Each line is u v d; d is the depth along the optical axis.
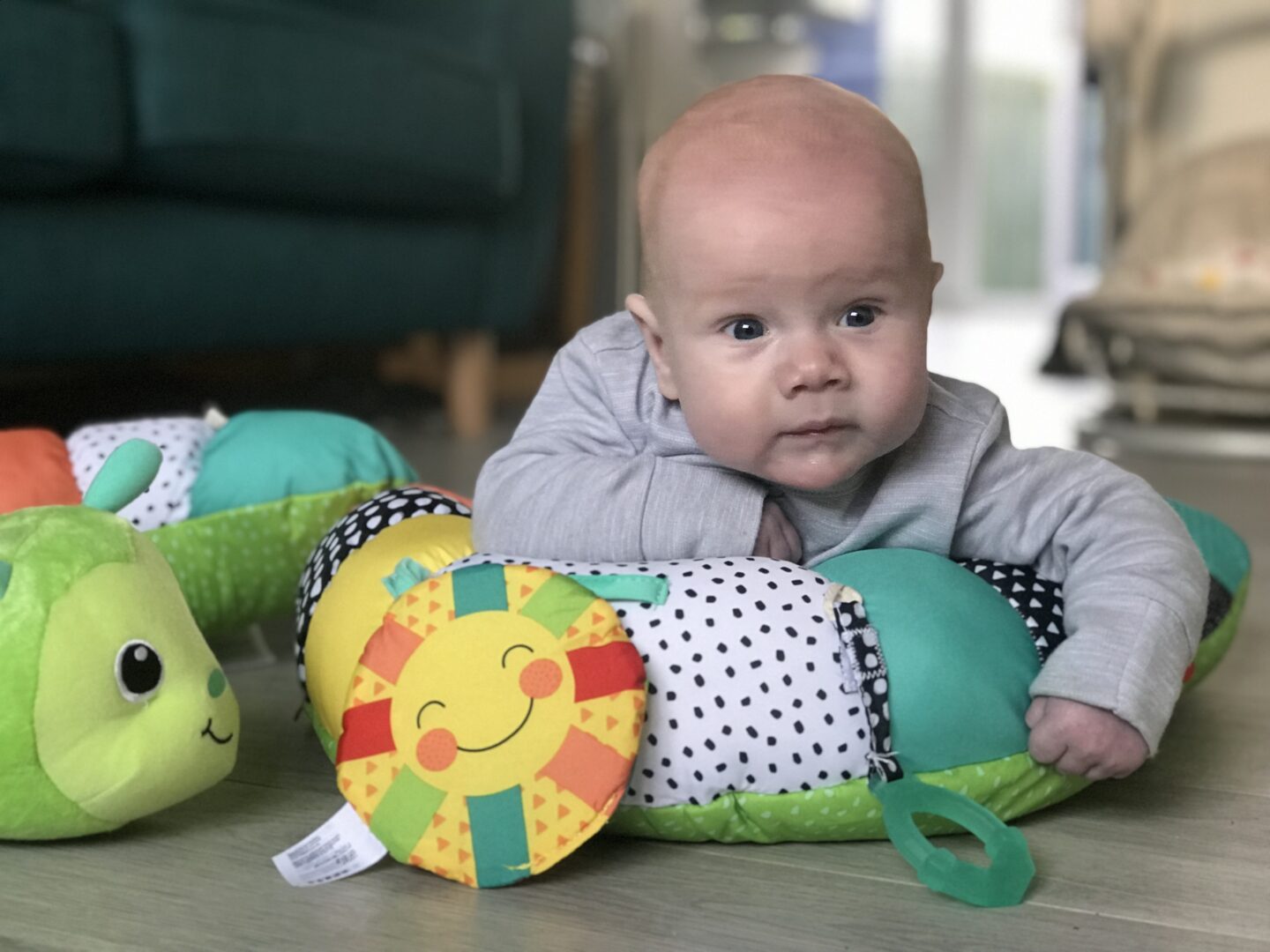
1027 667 0.66
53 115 1.35
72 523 0.63
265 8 1.61
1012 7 5.58
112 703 0.60
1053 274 5.80
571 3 2.23
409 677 0.61
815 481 0.63
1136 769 0.65
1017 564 0.73
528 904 0.57
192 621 0.66
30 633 0.59
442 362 2.57
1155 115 2.61
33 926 0.54
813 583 0.67
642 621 0.64
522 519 0.73
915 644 0.63
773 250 0.60
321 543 0.82
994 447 0.73
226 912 0.56
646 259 0.66
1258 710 0.85
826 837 0.64
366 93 1.74
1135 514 0.69
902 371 0.62
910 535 0.72
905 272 0.62
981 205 5.80
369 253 1.88
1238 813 0.67
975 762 0.63
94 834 0.64
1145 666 0.63
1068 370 2.56
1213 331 2.17
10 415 1.95
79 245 1.46
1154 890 0.58
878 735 0.62
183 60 1.50
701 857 0.62
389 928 0.54
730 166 0.61
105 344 1.53
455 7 2.08
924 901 0.57
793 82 0.65
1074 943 0.53
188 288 1.60
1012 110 5.73
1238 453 2.09
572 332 2.67
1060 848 0.63
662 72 2.70
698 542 0.70
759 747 0.62
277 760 0.75
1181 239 2.41
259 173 1.63
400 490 0.85
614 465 0.72
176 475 0.94
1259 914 0.56
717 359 0.62
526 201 2.17
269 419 1.01
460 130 1.92
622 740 0.59
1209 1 2.53
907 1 5.46
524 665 0.60
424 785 0.59
